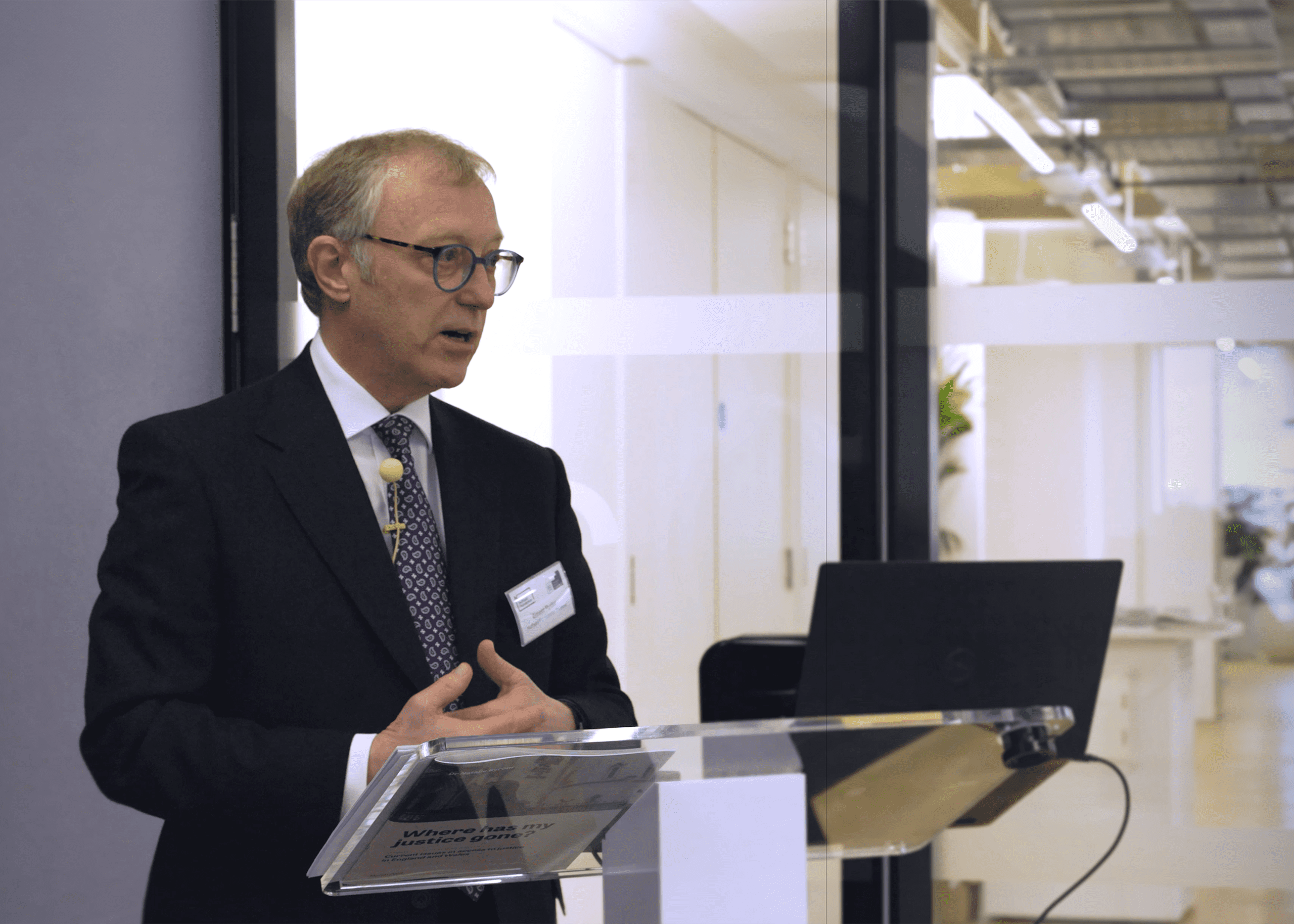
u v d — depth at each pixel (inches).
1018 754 39.0
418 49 88.2
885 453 86.2
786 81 87.5
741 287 87.9
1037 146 97.3
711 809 31.3
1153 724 89.4
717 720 80.9
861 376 85.9
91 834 80.1
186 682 47.1
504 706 44.3
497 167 89.0
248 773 43.9
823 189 86.9
